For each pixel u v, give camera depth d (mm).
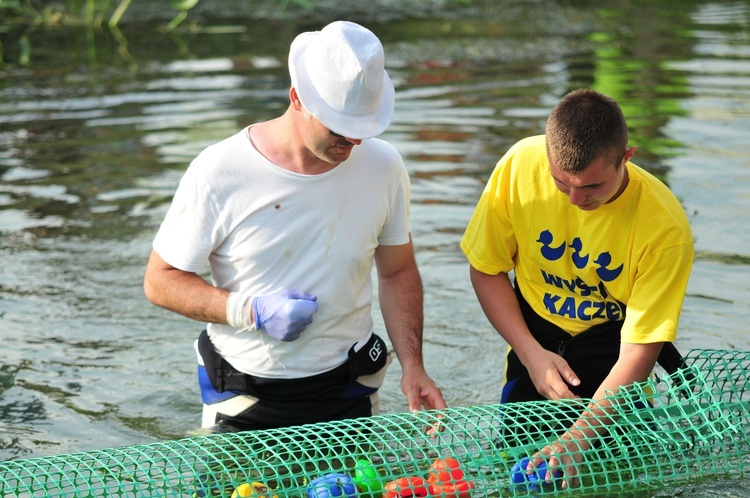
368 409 7258
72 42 20500
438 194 12055
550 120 6078
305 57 6152
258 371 6773
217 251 6730
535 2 25266
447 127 14453
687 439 6176
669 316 6336
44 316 9328
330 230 6562
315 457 5961
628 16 23141
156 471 6539
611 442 6535
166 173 12773
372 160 6652
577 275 6820
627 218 6461
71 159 13312
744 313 9125
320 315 6688
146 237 11078
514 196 6820
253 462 5914
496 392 8102
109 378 8266
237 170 6449
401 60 18828
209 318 6590
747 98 15516
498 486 5949
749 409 6285
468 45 20078
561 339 7055
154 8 23859
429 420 6469
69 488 6355
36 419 7535
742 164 12688
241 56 19016
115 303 9680
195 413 7711
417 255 10641
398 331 7129
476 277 7184
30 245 10836
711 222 10977
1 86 16984
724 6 24141
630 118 14625
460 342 8977
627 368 6418
